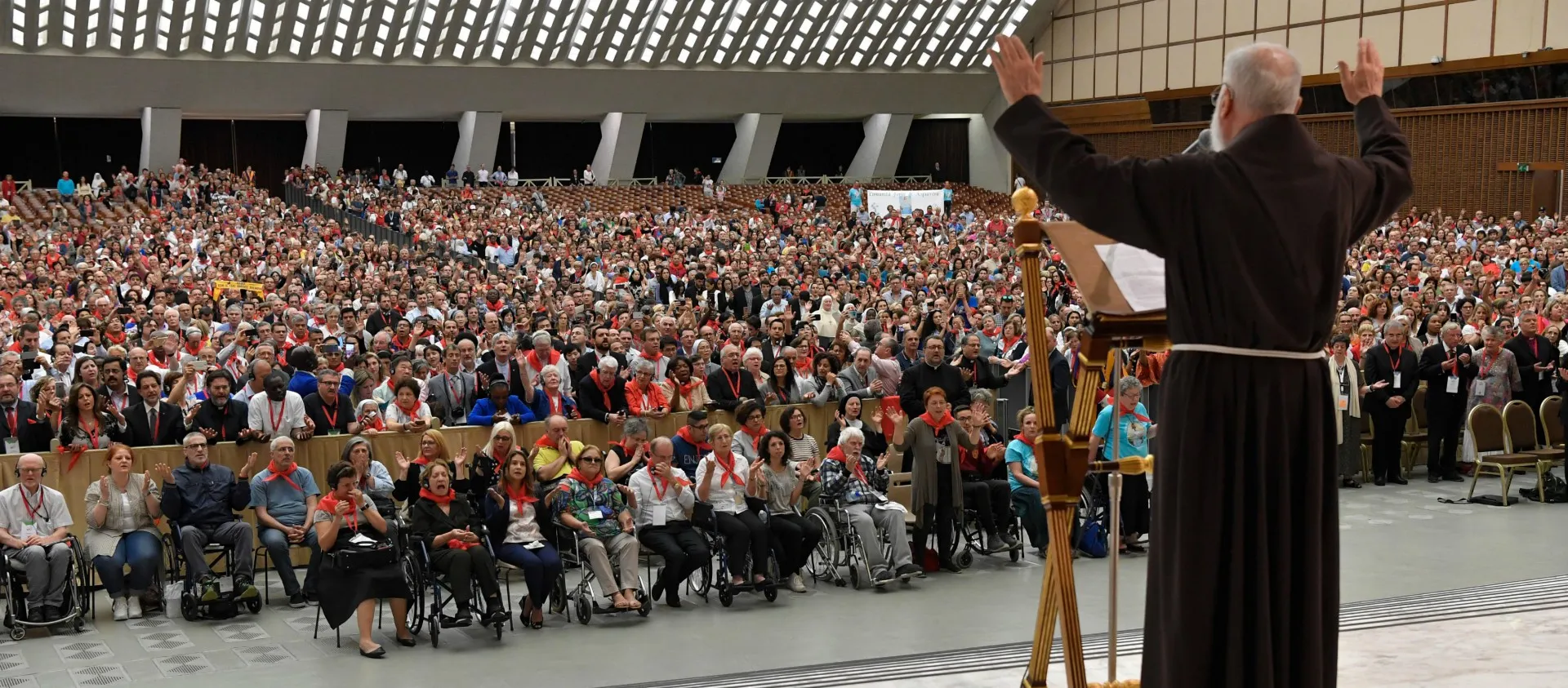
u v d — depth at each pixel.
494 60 42.78
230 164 47.62
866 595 9.88
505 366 12.64
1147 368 9.89
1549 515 11.62
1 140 44.56
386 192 40.16
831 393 12.39
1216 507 1.95
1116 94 44.59
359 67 41.19
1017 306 19.89
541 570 9.02
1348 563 9.82
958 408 11.64
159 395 10.33
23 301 18.91
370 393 12.18
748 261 29.70
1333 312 1.98
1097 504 10.61
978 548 11.32
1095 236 2.23
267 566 10.14
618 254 29.67
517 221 35.47
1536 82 32.50
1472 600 5.38
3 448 10.02
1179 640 1.98
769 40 44.84
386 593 8.48
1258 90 1.96
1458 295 19.53
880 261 29.52
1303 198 1.91
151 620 9.23
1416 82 35.44
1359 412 13.23
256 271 24.95
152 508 9.36
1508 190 33.47
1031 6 45.94
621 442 11.06
